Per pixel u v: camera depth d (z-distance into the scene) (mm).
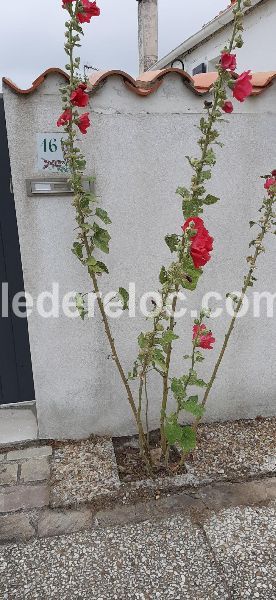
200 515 2398
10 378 3305
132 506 2467
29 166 2486
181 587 1994
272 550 2168
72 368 2881
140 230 2717
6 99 2371
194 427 2711
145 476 2682
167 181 2670
